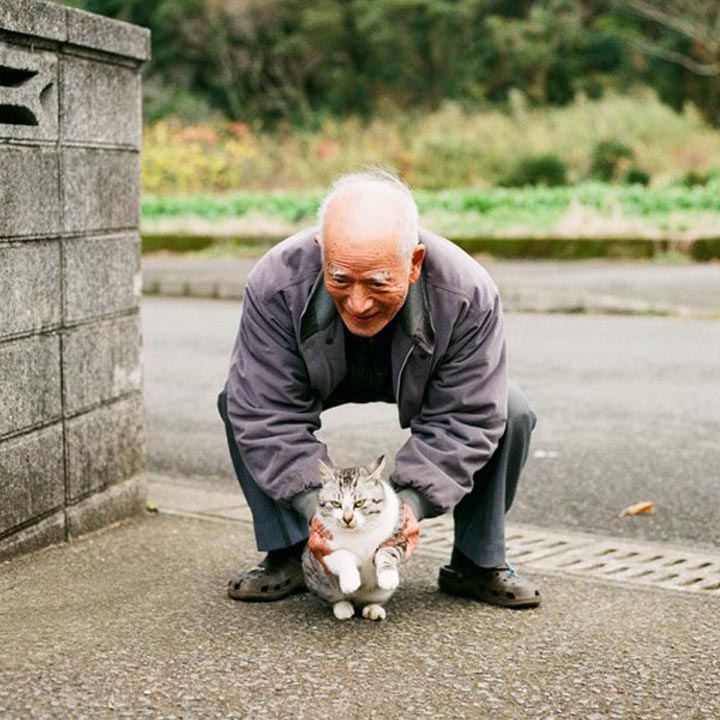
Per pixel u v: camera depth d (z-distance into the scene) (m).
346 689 3.05
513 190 20.55
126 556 4.18
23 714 2.84
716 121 31.08
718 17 29.09
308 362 3.51
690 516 5.09
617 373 8.12
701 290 12.17
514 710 2.94
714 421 6.77
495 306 3.56
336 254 3.12
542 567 4.25
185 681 3.07
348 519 3.27
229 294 12.85
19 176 3.91
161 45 33.31
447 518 5.01
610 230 16.06
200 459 6.00
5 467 3.92
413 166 23.62
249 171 24.05
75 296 4.27
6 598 3.68
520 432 3.70
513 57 32.06
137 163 4.68
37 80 3.96
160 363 8.57
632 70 32.66
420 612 3.68
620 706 2.97
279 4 32.50
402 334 3.43
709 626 3.60
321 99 34.38
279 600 3.76
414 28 33.22
